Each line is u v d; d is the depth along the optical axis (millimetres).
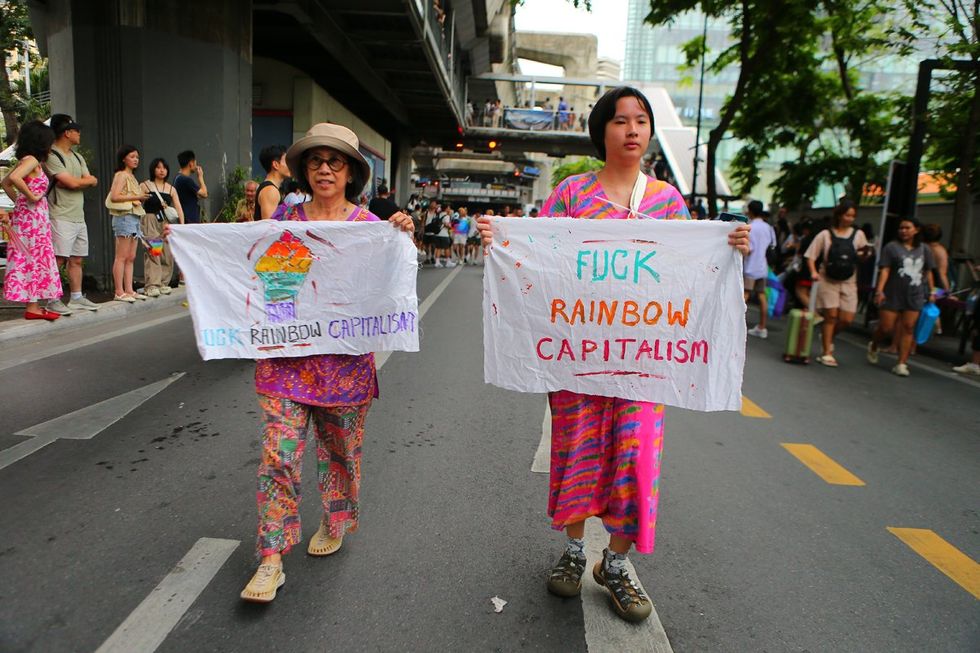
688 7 14719
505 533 3162
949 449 4918
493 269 2658
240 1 11359
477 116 35406
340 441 2729
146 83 10000
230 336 2623
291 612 2479
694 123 67375
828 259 7645
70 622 2348
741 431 5012
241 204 6375
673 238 2559
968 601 2811
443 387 5668
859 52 13914
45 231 6500
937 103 10938
